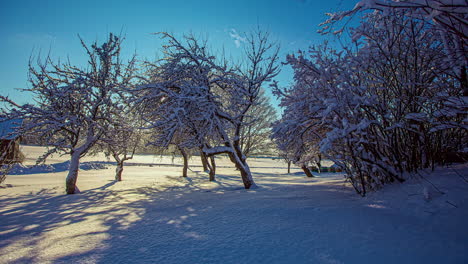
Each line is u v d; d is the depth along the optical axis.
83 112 12.14
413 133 5.08
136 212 6.22
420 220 3.42
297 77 6.30
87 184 15.07
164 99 11.34
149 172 25.20
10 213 6.96
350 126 4.33
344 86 4.82
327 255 2.64
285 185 11.20
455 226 3.00
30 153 35.59
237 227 3.98
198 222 4.57
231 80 10.96
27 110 10.59
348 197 5.68
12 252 3.47
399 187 4.93
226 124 11.95
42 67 11.32
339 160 6.04
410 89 4.88
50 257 3.15
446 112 3.60
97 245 3.52
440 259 2.34
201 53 11.64
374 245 2.79
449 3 2.57
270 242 3.16
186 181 17.45
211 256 2.84
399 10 4.23
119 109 11.97
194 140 10.73
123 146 14.15
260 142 26.84
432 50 4.67
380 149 5.55
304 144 7.93
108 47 12.53
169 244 3.37
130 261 2.83
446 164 5.23
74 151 11.62
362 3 3.12
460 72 4.12
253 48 11.98
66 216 6.31
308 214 4.43
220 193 9.62
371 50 5.08
